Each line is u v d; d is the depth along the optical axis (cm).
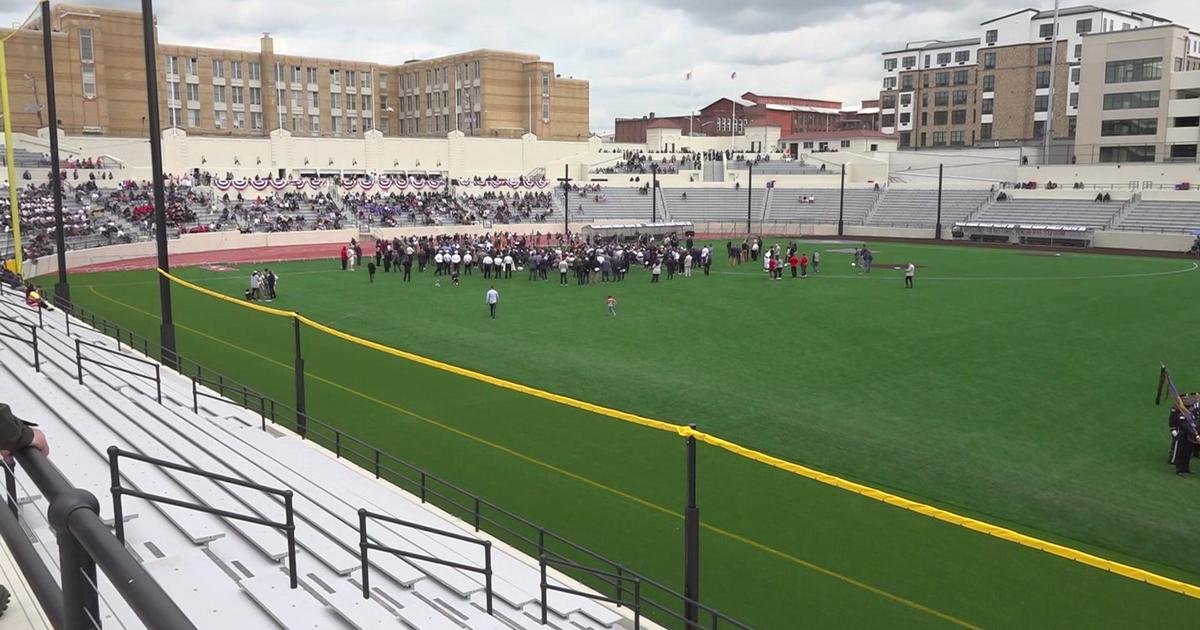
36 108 8012
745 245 6481
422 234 8081
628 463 2041
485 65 12369
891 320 3841
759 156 11788
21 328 2558
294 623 895
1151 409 2497
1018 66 12131
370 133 9738
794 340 3422
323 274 5425
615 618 1248
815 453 2123
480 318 3869
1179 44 9338
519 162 10806
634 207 10281
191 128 11088
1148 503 1817
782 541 1625
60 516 271
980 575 1491
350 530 1334
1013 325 3725
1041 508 1791
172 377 2436
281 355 3131
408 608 1043
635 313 4006
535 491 1864
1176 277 5438
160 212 2602
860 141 11612
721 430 2294
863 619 1343
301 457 1827
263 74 11788
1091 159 9956
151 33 2505
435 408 2477
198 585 972
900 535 1653
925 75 13175
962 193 9531
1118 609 1376
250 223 7406
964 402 2564
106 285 4756
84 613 282
